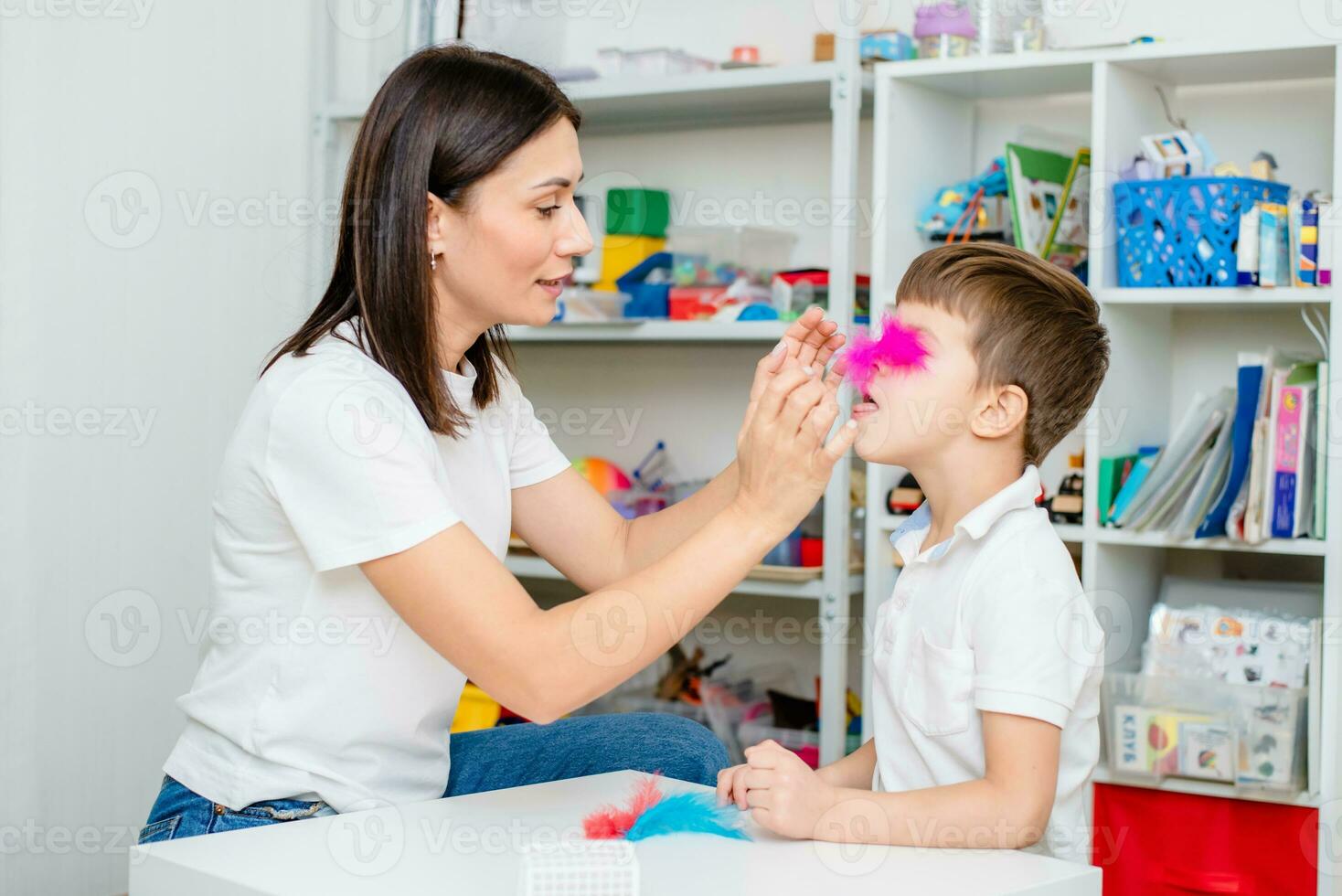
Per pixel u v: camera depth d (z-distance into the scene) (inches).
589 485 55.6
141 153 80.5
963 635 42.4
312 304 93.4
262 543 44.0
